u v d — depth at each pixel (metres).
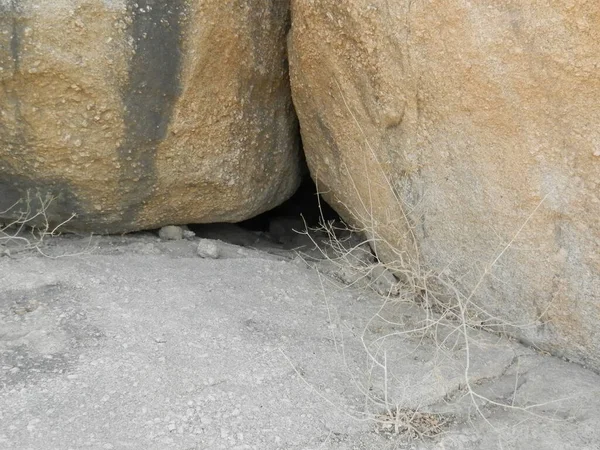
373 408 2.12
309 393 2.15
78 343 2.26
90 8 2.54
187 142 2.92
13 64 2.55
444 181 2.59
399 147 2.68
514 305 2.51
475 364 2.36
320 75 2.85
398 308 2.75
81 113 2.71
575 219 2.30
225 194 3.16
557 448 2.00
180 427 1.95
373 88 2.65
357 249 3.21
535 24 2.14
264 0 2.91
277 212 4.30
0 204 2.96
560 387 2.26
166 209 3.14
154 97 2.77
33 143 2.76
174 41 2.70
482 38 2.24
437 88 2.45
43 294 2.55
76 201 2.98
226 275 2.87
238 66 2.90
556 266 2.37
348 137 2.90
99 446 1.84
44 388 2.03
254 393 2.12
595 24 2.04
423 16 2.37
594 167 2.21
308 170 3.65
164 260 2.96
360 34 2.59
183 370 2.17
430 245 2.73
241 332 2.42
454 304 2.66
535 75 2.20
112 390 2.05
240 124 3.04
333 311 2.70
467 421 2.12
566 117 2.21
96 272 2.74
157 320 2.43
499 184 2.42
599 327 2.33
